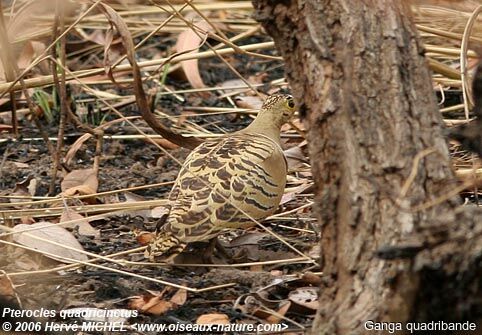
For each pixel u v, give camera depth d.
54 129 13.02
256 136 9.53
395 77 6.89
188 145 10.82
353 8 7.18
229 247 9.63
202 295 8.52
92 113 13.11
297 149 11.66
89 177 11.03
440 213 6.38
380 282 6.30
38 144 12.58
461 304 6.20
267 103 10.20
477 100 6.92
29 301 8.37
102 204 10.66
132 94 14.11
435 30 11.85
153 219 10.38
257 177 8.84
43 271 8.82
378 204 6.49
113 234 10.03
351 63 6.94
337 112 6.91
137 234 9.95
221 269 8.94
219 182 8.73
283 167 9.16
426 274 6.16
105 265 9.20
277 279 8.70
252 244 9.68
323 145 6.98
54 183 11.03
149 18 16.38
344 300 6.48
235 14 16.39
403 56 7.00
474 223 6.12
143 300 8.34
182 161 12.09
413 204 6.39
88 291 8.61
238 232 10.09
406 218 6.34
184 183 8.87
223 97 14.05
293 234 10.02
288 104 10.11
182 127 12.99
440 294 6.21
